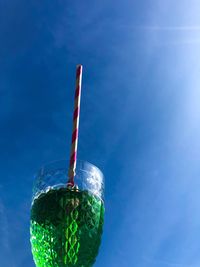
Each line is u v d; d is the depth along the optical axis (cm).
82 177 34
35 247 34
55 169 34
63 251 33
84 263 33
